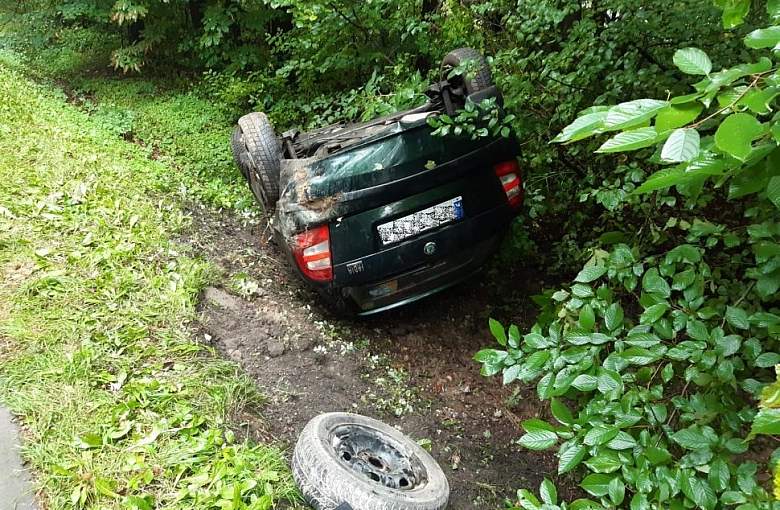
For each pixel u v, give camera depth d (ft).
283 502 8.01
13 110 20.02
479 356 8.10
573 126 3.45
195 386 9.60
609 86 12.46
